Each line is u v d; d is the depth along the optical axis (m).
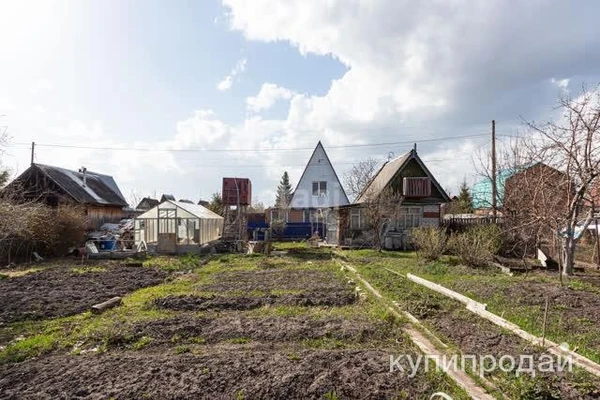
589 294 8.11
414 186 23.69
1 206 14.37
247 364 4.46
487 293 8.23
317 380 3.99
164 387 3.91
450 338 5.36
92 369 4.45
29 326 6.56
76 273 13.00
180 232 21.69
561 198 11.62
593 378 3.96
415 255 17.62
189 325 6.17
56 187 27.47
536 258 15.12
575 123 10.70
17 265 15.97
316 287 9.68
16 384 4.14
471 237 15.25
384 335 5.66
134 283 10.95
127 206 37.53
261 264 15.13
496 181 19.83
